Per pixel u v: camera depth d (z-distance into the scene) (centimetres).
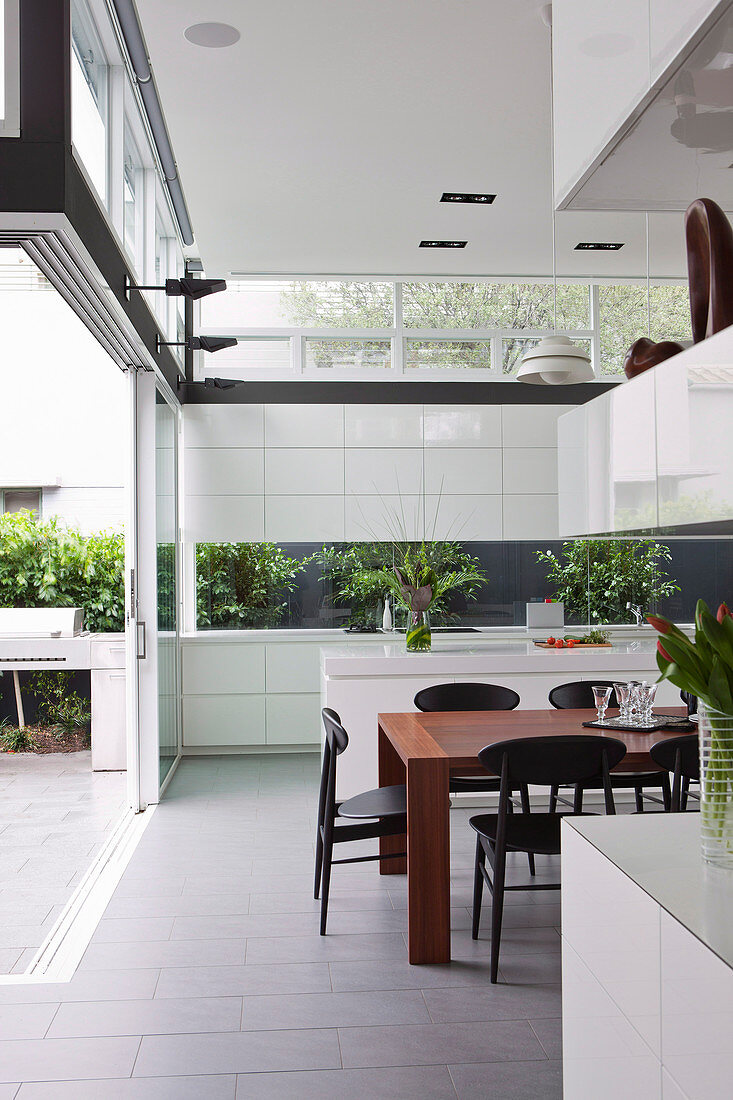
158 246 598
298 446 739
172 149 461
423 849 339
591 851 176
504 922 381
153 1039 283
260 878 437
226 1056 272
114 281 401
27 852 482
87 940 362
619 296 768
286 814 551
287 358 750
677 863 162
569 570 772
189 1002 308
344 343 753
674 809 346
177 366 688
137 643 564
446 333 757
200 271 737
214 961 341
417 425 746
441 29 360
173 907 398
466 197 526
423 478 746
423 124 437
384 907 399
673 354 189
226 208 540
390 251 624
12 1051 276
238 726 727
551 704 525
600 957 171
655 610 778
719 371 140
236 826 526
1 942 363
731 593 782
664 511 165
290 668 728
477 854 368
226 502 735
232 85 401
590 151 176
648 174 183
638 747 355
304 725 729
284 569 766
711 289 153
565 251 629
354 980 324
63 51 307
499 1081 258
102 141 400
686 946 131
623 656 581
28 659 689
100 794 609
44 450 836
